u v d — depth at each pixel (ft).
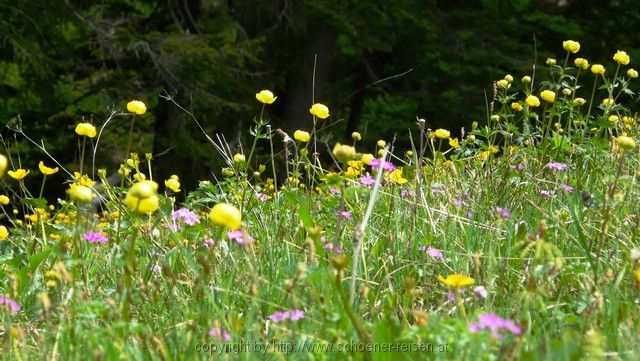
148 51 54.29
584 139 20.07
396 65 73.56
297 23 60.13
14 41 52.60
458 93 70.28
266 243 13.10
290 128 63.93
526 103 19.17
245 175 16.07
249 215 15.71
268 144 61.46
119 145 64.03
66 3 53.93
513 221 14.17
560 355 8.05
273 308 10.60
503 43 70.38
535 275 11.33
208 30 58.95
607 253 12.39
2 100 56.59
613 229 13.93
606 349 8.71
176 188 15.33
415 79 74.18
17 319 11.08
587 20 75.36
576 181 16.61
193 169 59.06
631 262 11.77
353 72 76.38
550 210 14.96
